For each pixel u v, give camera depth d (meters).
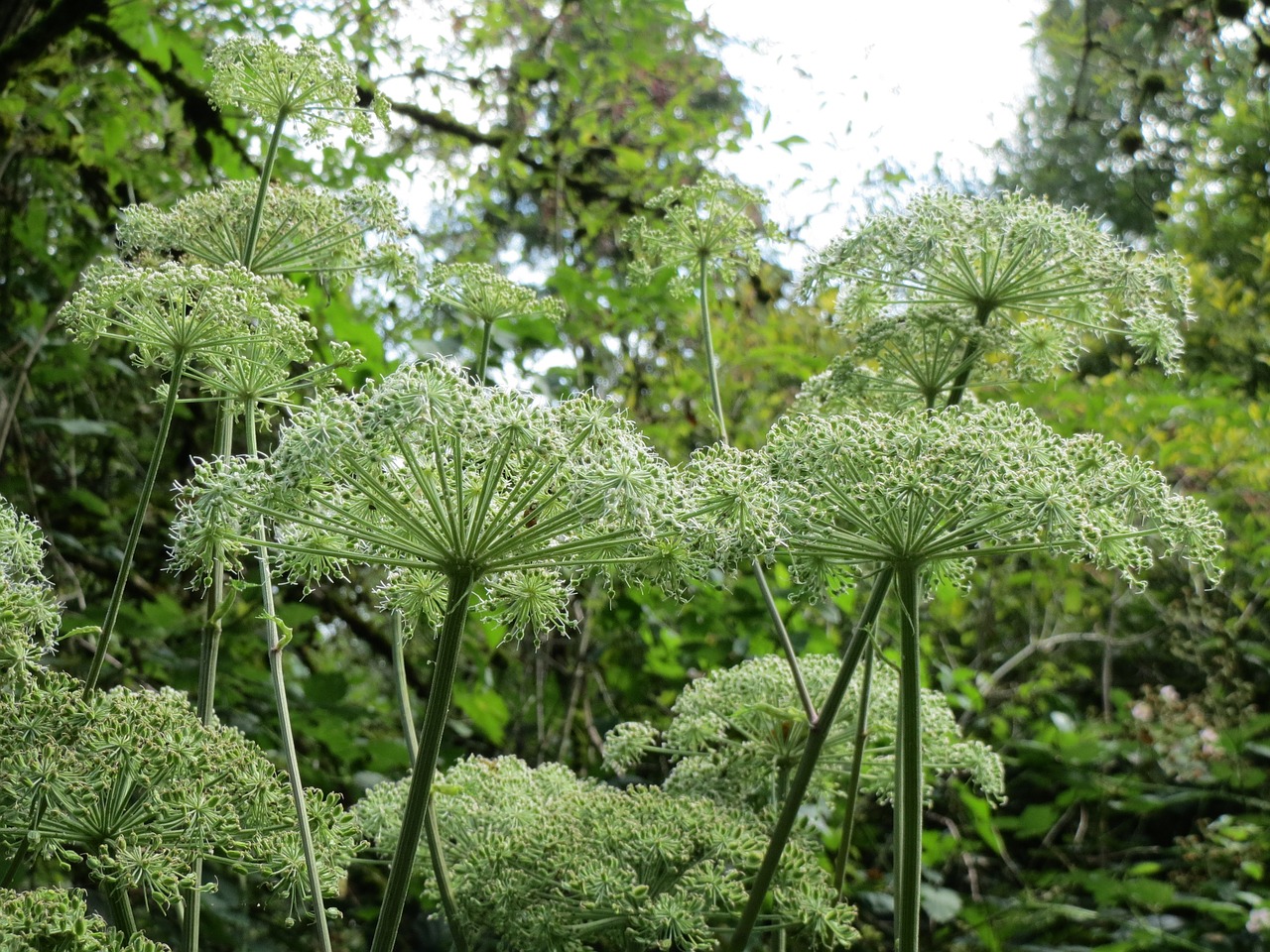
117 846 2.25
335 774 6.42
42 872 4.48
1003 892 7.29
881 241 3.43
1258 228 11.97
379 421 2.04
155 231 3.32
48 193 6.79
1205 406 8.61
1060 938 6.39
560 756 6.29
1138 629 9.60
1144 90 6.38
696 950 2.92
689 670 6.50
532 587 2.63
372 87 7.01
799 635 6.08
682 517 2.20
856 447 2.55
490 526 2.16
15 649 2.27
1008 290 3.55
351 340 5.09
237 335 2.64
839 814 5.93
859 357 3.60
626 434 2.22
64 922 2.02
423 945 5.09
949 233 3.39
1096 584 9.31
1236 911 6.14
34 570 2.54
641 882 2.97
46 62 6.30
